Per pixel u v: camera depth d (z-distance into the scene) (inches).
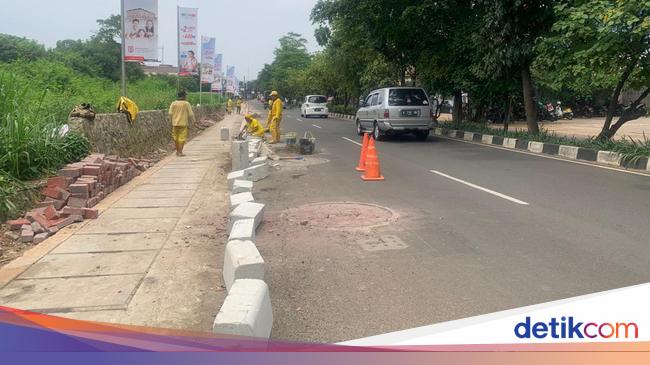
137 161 457.7
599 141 531.2
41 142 308.0
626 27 446.6
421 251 217.8
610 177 396.2
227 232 244.4
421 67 837.8
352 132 932.6
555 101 1310.3
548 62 543.2
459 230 249.1
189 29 903.7
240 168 433.7
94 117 391.2
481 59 673.0
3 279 182.9
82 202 285.4
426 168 460.4
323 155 570.6
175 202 312.8
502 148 628.4
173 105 546.0
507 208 293.9
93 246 221.6
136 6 528.7
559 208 291.0
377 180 399.9
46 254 210.2
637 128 995.3
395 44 879.1
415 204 309.1
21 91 348.8
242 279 154.4
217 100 1942.7
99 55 2070.6
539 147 586.9
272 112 697.0
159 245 224.2
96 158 336.8
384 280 185.8
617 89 531.2
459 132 799.7
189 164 489.1
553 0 570.6
